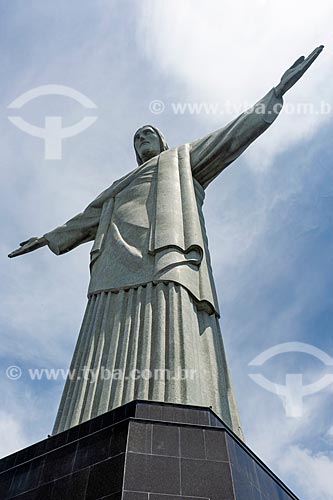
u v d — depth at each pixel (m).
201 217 20.88
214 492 9.60
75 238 23.39
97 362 14.93
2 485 11.80
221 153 21.73
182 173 21.38
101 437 11.06
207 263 18.70
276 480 12.40
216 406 14.02
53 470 11.14
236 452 10.99
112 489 9.61
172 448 10.43
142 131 26.94
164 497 9.39
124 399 13.38
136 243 18.44
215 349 15.87
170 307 15.29
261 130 21.03
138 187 21.56
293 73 20.59
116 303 16.64
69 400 14.80
